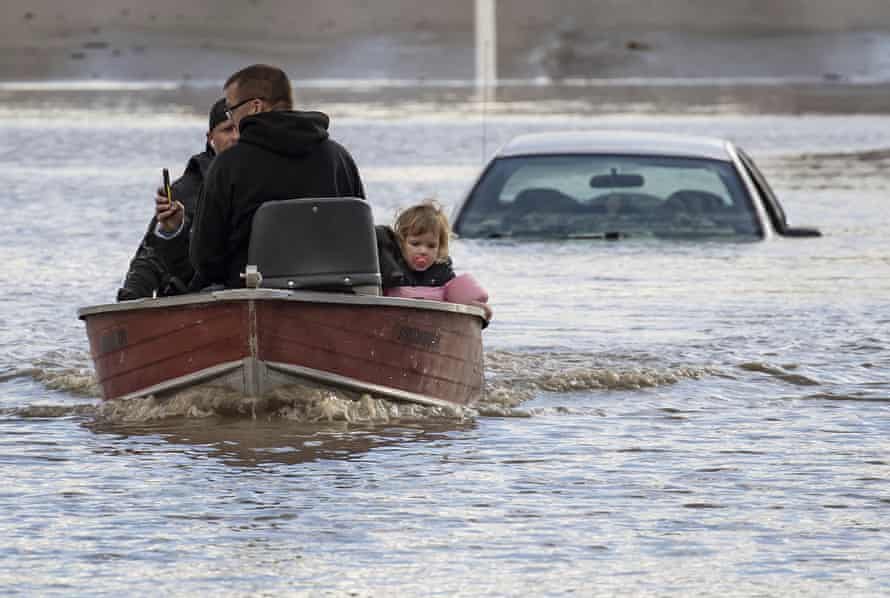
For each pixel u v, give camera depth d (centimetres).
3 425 3028
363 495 2517
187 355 3025
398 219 3309
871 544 2270
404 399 3109
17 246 5728
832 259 5194
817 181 8538
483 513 2419
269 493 2525
